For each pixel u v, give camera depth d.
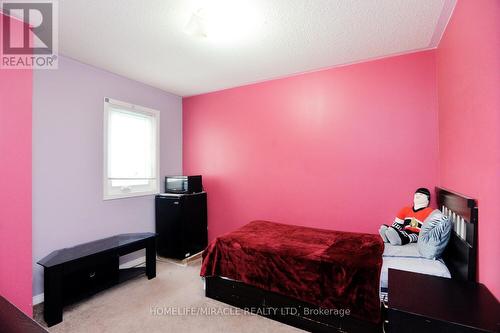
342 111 2.75
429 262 1.74
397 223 2.34
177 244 3.20
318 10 1.75
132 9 1.73
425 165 2.38
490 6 1.21
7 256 1.69
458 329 0.98
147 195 3.33
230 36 2.10
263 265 2.06
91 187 2.68
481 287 1.30
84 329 1.88
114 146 2.99
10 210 1.70
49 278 1.92
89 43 2.22
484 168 1.33
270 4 1.68
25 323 0.83
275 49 2.35
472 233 1.43
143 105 3.29
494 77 1.19
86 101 2.64
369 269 1.67
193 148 3.83
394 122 2.51
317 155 2.90
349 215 2.72
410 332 1.07
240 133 3.42
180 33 2.05
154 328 1.89
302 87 2.97
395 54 2.48
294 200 3.04
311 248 2.07
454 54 1.78
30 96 1.82
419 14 1.81
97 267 2.32
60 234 2.40
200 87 3.47
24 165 1.77
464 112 1.61
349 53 2.44
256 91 3.29
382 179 2.56
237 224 3.45
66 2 1.64
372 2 1.67
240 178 3.43
